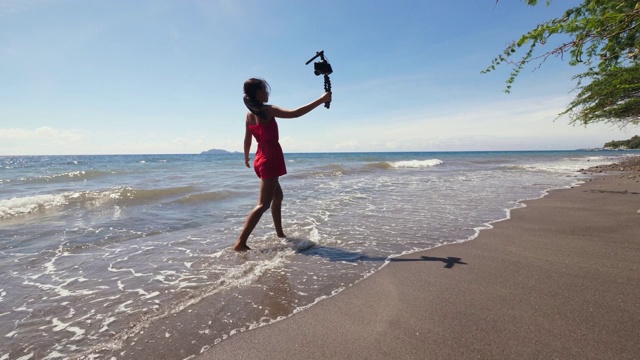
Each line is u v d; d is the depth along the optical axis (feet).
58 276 10.52
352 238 14.82
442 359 5.92
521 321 7.11
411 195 29.27
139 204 24.68
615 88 21.29
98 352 6.41
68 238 15.21
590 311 7.42
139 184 37.60
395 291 9.02
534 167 71.10
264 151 13.20
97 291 9.30
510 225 16.84
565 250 12.24
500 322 7.12
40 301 8.68
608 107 26.05
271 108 12.72
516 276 9.80
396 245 13.65
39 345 6.66
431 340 6.56
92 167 76.84
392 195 29.40
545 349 6.04
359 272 10.57
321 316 7.72
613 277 9.43
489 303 8.06
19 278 10.36
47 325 7.46
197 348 6.49
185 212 21.68
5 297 8.96
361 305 8.25
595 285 8.89
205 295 8.93
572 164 83.05
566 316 7.23
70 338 6.93
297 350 6.37
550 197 26.71
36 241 14.71
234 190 31.45
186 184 37.29
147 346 6.59
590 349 5.98
